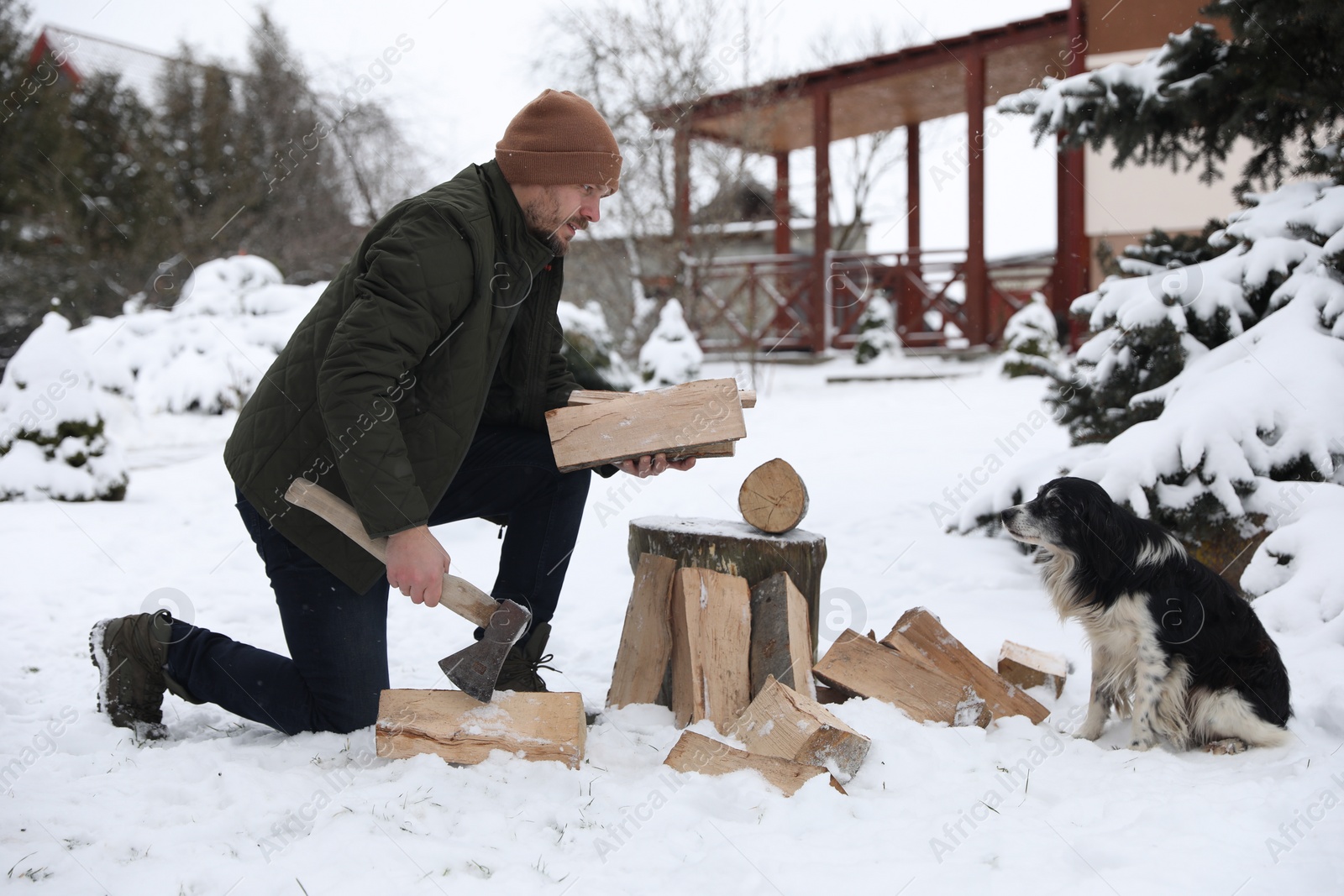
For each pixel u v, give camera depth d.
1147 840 2.04
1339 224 4.32
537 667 2.79
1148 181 12.84
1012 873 1.90
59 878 1.77
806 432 9.73
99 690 2.68
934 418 10.12
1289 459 4.10
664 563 3.04
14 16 20.58
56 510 6.81
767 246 20.44
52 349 7.52
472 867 1.88
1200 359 4.57
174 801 2.16
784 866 1.91
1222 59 4.88
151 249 19.84
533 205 2.44
